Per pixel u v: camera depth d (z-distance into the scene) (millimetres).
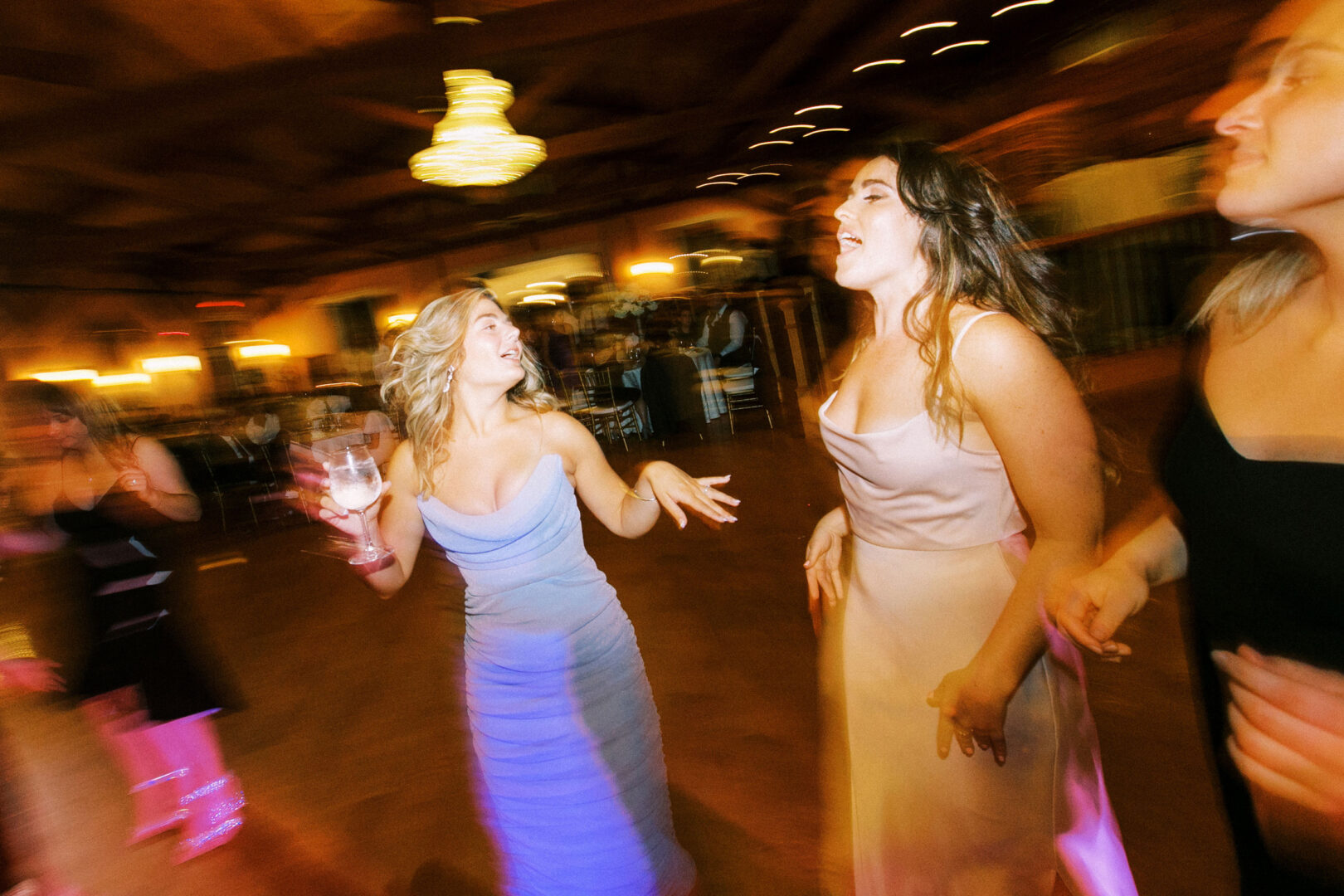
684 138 13156
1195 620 877
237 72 6074
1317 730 723
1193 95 7609
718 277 15148
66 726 3666
